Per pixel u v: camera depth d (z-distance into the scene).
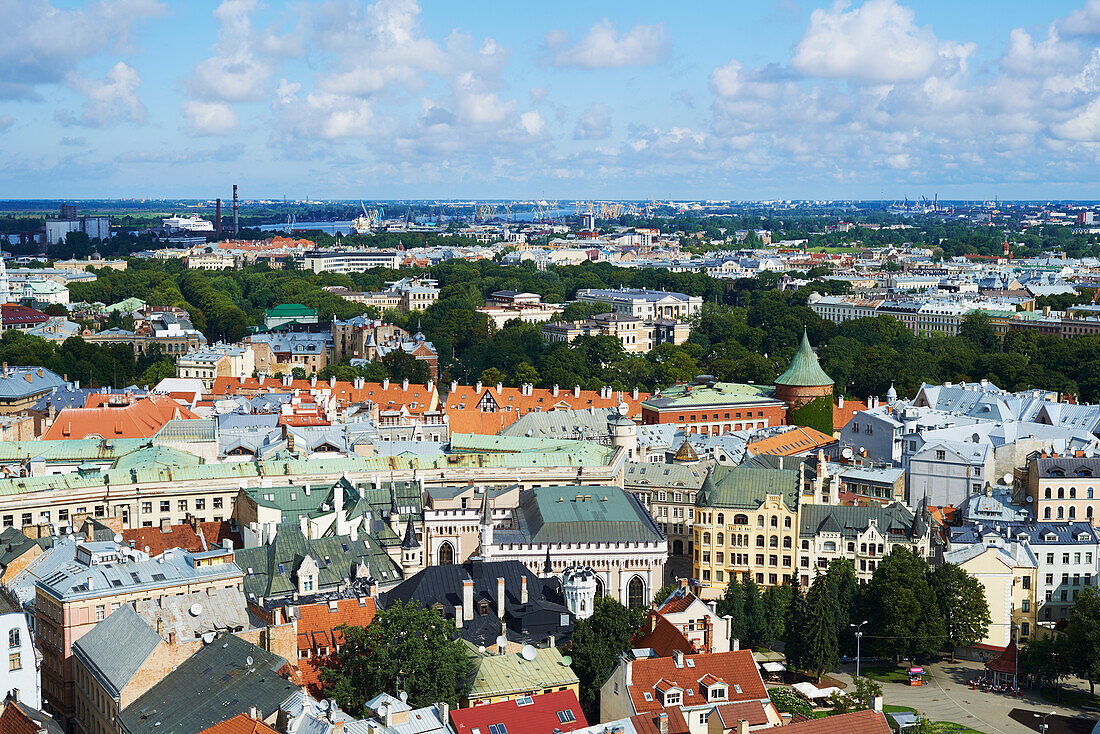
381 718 198.25
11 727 194.75
